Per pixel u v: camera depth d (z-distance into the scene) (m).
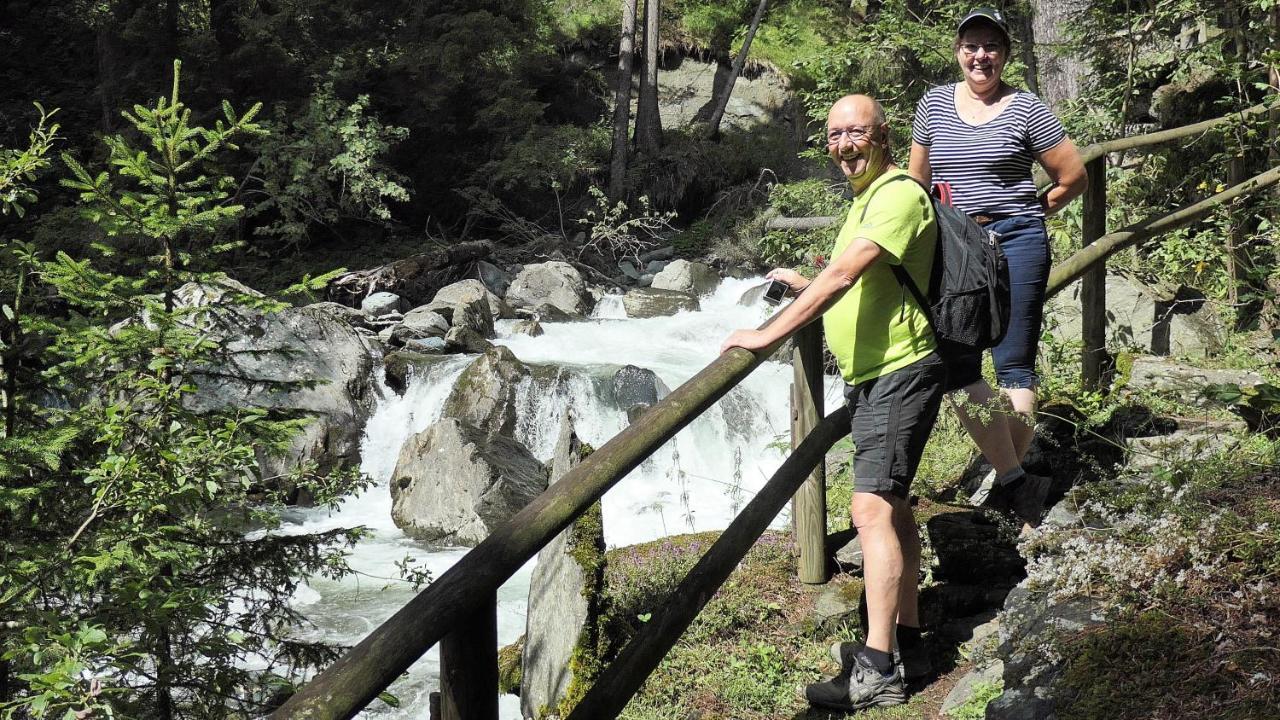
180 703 4.33
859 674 3.25
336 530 4.87
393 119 20.08
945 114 3.93
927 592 3.73
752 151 21.69
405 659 1.46
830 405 8.58
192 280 4.38
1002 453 3.77
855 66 10.45
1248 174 7.87
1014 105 3.78
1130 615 2.75
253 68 18.27
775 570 4.13
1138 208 7.88
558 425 11.38
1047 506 4.12
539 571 4.28
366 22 19.89
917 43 9.66
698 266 17.70
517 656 4.55
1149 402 4.52
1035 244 3.81
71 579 3.87
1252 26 7.57
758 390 11.22
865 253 2.73
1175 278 6.92
